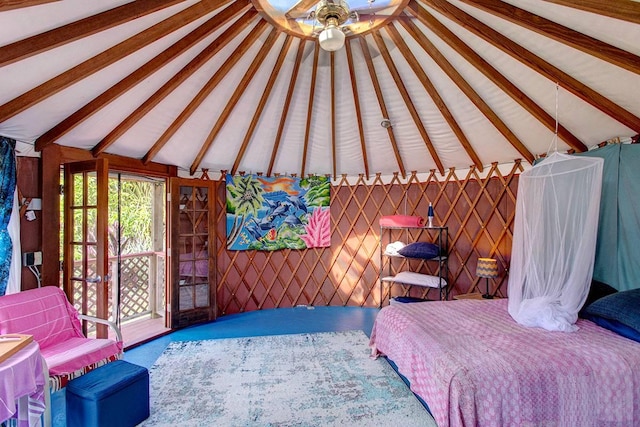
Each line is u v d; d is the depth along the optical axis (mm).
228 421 2158
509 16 2006
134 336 3584
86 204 2967
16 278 2617
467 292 4293
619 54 2002
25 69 2107
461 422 1720
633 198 2643
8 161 2553
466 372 1801
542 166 2748
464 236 4305
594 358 1931
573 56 2242
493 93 2939
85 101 2607
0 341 1753
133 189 6078
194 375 2748
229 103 3275
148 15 2037
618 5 1676
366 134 3953
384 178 4754
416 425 2115
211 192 4191
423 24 2484
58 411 2303
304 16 2445
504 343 2150
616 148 2789
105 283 2857
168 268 3898
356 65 3059
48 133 2795
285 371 2811
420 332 2355
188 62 2617
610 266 2805
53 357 2207
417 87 3158
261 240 4668
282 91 3342
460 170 4289
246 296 4664
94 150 3229
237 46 2658
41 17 1782
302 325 4012
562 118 2922
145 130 3262
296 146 4234
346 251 4949
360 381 2639
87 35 1910
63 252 3006
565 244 2609
